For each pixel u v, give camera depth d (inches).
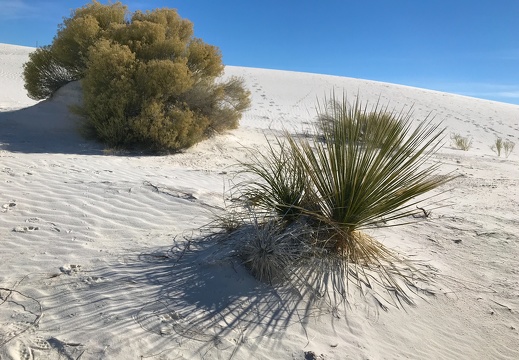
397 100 1626.5
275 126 903.1
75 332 135.5
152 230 218.1
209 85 544.1
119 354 125.8
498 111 1628.9
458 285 187.8
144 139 469.7
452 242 235.1
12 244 197.3
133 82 481.4
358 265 186.5
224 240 195.6
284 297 161.6
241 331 142.3
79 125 511.8
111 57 480.1
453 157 625.3
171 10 603.5
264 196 206.1
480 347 151.9
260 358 131.3
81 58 535.2
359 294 168.7
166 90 490.6
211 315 148.7
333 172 190.7
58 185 283.7
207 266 175.6
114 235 211.5
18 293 157.0
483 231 251.4
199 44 574.9
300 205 195.6
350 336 147.3
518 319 167.6
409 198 190.2
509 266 208.2
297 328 147.3
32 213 234.4
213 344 134.5
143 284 164.4
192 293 160.1
